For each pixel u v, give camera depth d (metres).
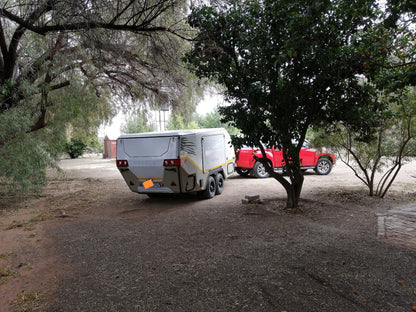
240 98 6.84
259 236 5.04
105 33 7.92
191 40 7.21
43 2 7.03
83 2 6.70
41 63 9.60
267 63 5.94
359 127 6.68
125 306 2.99
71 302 3.13
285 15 5.31
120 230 5.88
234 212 6.88
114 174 16.73
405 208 6.52
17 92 9.10
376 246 4.30
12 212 7.98
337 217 6.04
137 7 7.33
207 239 5.04
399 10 4.08
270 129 6.61
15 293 3.42
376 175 11.91
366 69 5.65
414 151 7.35
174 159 7.46
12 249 5.02
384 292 3.01
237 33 6.10
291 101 6.29
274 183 11.14
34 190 9.46
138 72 12.44
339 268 3.62
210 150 8.94
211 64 6.53
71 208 8.27
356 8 4.45
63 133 10.30
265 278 3.45
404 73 4.84
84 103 10.94
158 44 9.69
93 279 3.67
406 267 3.55
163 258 4.26
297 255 4.10
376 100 6.27
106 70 11.59
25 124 8.38
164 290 3.29
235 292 3.17
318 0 3.93
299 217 6.14
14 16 7.25
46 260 4.44
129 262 4.17
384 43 5.21
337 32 5.59
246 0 5.99
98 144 35.47
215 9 7.02
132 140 8.03
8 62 9.25
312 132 8.84
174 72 11.20
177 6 7.68
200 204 8.06
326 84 6.14
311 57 5.93
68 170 19.36
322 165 12.79
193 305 2.95
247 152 12.52
